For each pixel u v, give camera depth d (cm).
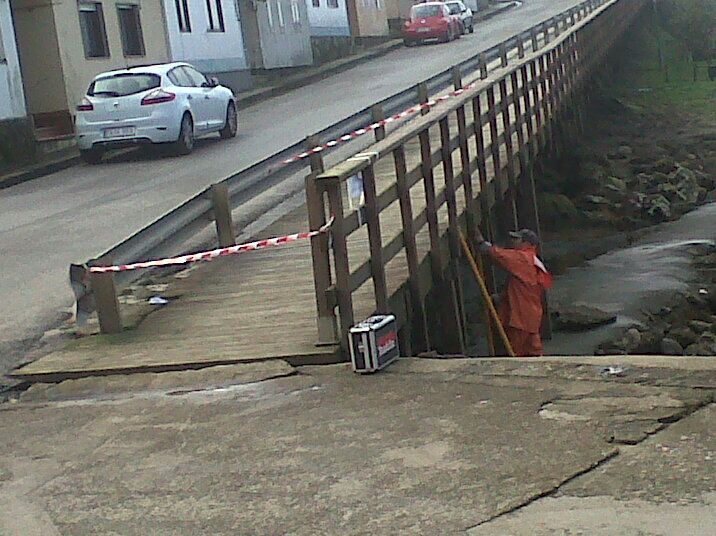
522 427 631
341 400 719
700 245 2134
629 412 639
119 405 767
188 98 2486
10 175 2394
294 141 2508
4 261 1412
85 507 580
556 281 1903
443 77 2120
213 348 871
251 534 524
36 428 732
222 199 1241
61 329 1051
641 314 1628
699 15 4872
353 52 5416
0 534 555
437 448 611
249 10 4419
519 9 6931
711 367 714
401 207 1023
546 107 2280
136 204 1798
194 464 626
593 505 520
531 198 1950
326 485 573
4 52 2692
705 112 3641
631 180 2741
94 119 2447
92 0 3212
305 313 951
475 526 508
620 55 4559
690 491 526
